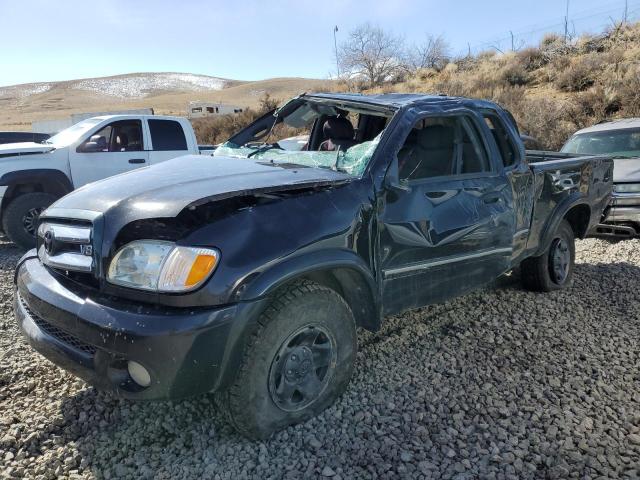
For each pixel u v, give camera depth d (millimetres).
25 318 3125
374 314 3426
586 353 4113
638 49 21719
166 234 2734
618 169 8266
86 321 2639
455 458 2869
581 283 5844
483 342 4289
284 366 2938
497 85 24547
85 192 3303
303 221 2963
